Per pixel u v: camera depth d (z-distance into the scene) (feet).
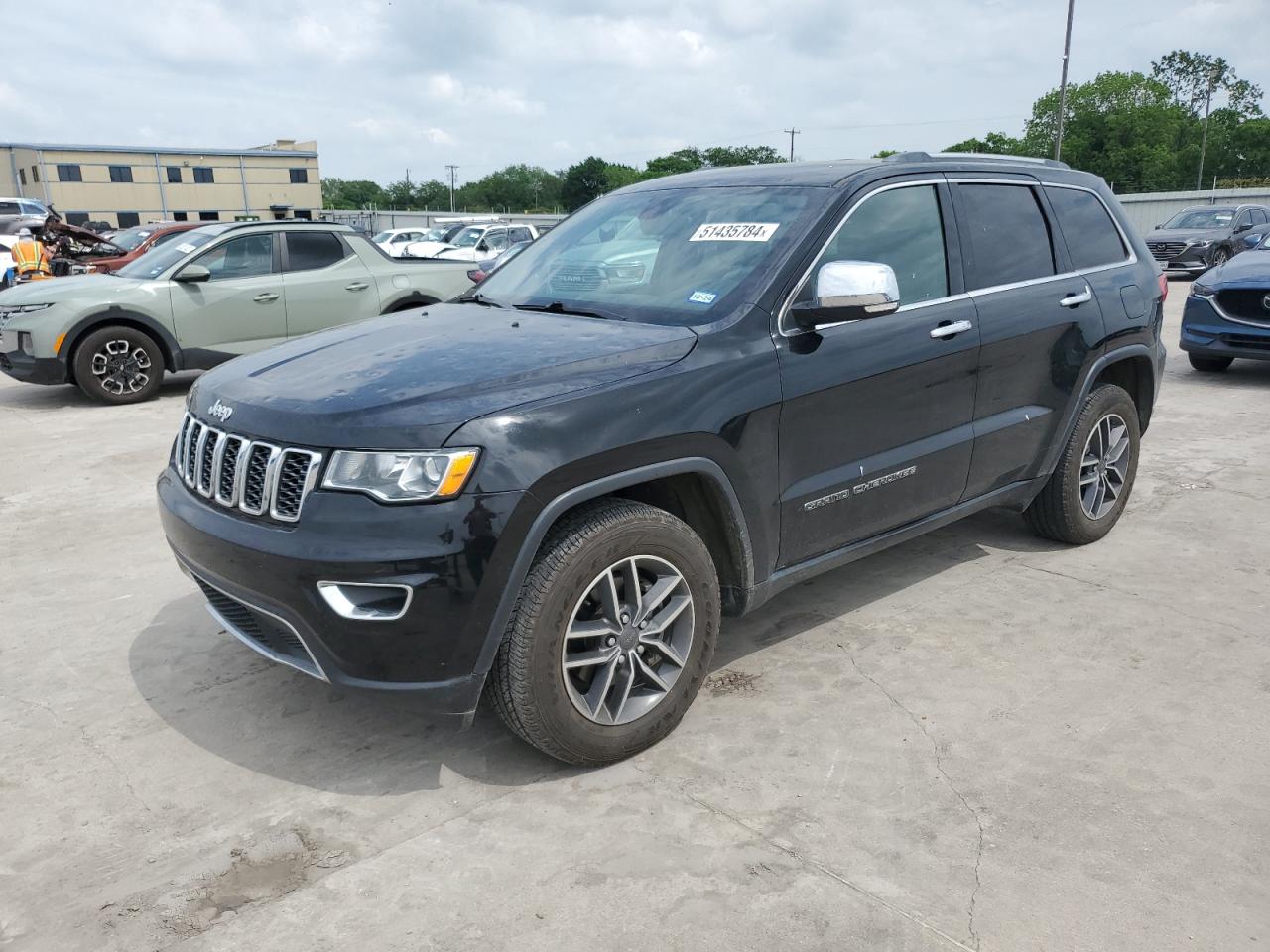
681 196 12.87
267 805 9.27
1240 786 9.25
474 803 9.24
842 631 12.80
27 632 13.17
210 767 9.93
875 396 11.39
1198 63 362.12
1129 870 8.12
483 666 8.75
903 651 12.21
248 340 30.37
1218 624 12.80
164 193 277.23
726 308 10.53
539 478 8.59
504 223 89.81
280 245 30.73
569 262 12.79
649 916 7.68
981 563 15.07
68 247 49.85
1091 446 15.30
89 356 28.25
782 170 12.66
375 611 8.46
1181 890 7.88
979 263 12.96
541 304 11.89
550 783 9.54
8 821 9.07
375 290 32.01
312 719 10.85
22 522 17.88
